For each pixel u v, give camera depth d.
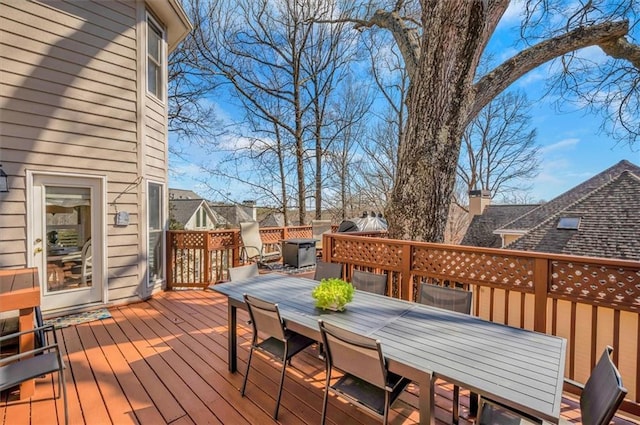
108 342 3.32
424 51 3.84
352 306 2.44
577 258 2.42
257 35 10.99
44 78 3.92
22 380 1.89
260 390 2.45
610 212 7.73
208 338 3.43
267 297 2.67
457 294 2.55
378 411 1.72
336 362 1.90
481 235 12.87
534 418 1.49
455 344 1.79
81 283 4.29
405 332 1.95
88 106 4.27
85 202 4.31
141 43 4.81
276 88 11.70
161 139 5.47
